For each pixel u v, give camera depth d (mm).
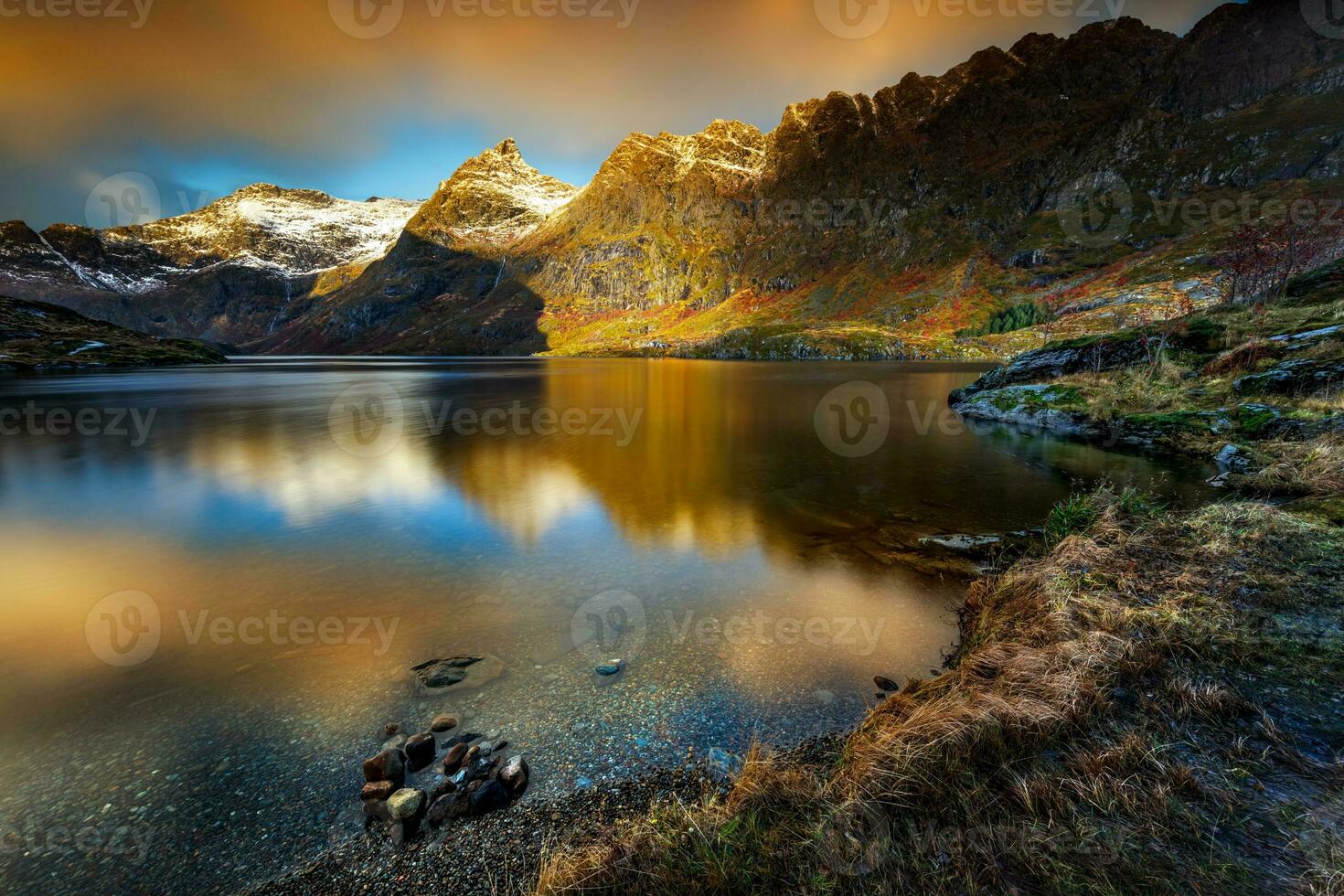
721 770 5988
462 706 7285
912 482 19891
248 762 6359
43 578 11922
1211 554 8297
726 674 7926
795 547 13422
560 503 17859
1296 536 8492
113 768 6281
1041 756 4711
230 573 12164
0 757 6457
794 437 31219
